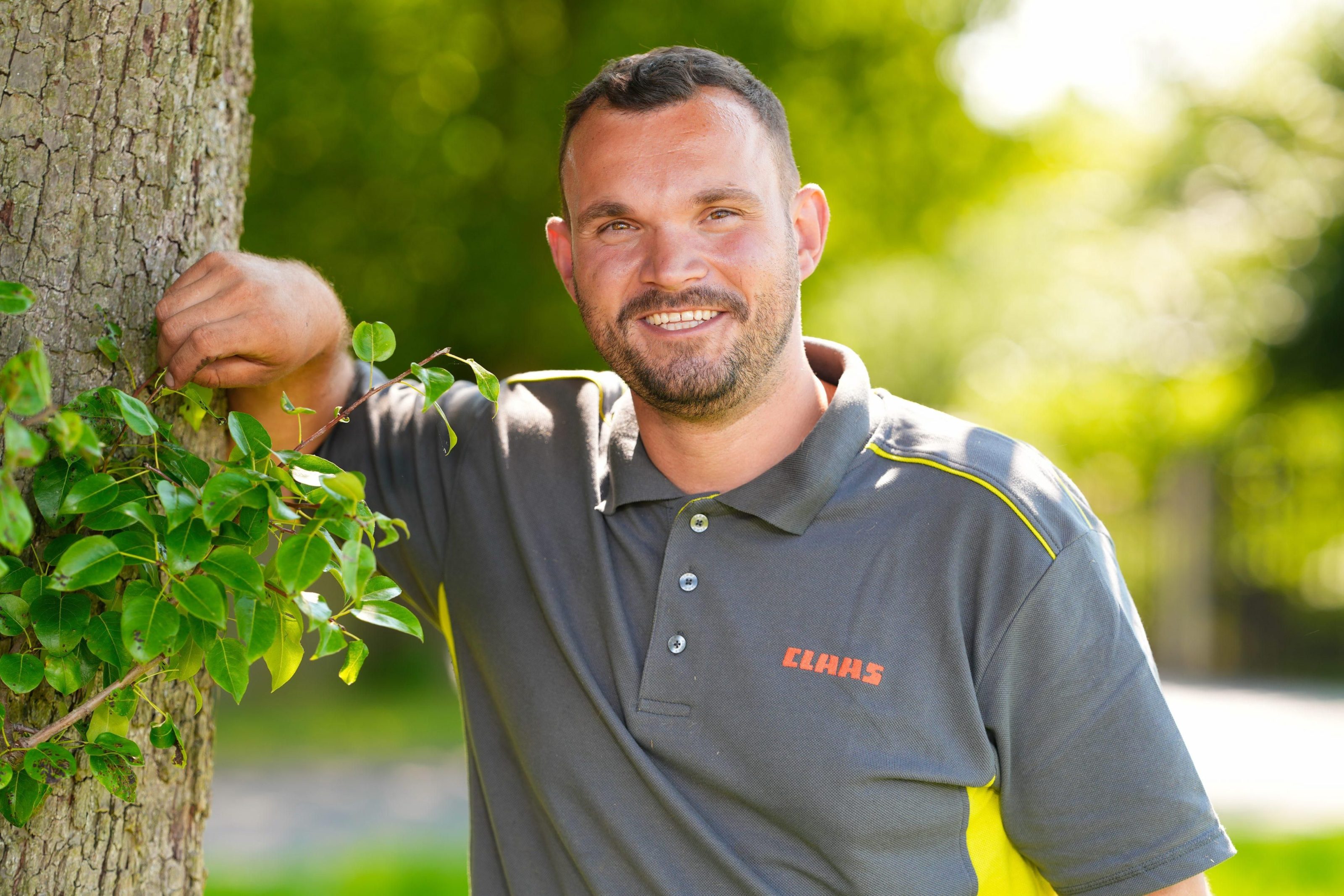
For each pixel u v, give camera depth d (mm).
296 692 11797
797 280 1913
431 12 8281
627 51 7855
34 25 1674
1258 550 20000
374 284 8531
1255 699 12812
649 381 1824
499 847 1934
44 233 1668
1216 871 5340
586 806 1816
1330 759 8648
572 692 1854
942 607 1746
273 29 8117
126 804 1768
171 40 1790
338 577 1414
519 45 8445
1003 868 1843
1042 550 1735
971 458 1815
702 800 1765
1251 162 17547
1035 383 19547
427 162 8266
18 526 1102
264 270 1730
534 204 8359
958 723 1741
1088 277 18641
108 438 1548
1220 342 18156
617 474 1889
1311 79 17047
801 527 1784
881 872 1719
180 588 1322
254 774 8203
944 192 9086
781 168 1896
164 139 1784
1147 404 18969
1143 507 21141
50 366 1657
